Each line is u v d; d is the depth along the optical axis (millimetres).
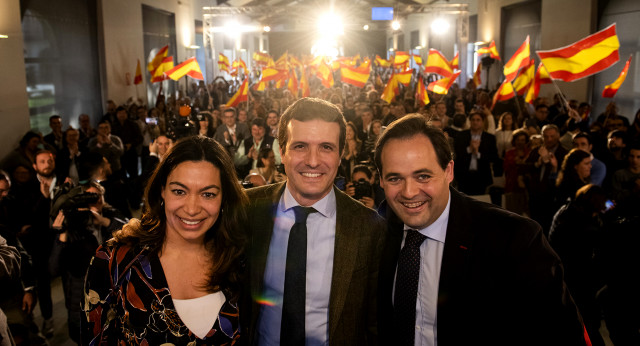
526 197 5633
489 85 19875
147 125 9961
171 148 1809
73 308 3275
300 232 2021
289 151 1973
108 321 1781
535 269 1573
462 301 1683
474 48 22250
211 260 1888
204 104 16922
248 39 34562
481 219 1717
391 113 9734
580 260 3518
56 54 10812
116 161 7160
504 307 1648
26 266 3137
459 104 10359
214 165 1800
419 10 21578
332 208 2076
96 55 12633
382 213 2166
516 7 17812
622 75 7094
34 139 6727
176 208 1759
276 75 12031
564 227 3586
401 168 1670
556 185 4809
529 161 5527
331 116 1940
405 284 1824
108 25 12859
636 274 3086
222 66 18984
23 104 8195
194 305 1796
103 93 12836
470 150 6211
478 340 1675
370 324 2148
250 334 2043
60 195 3344
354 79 10812
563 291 1599
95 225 3332
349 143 5633
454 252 1701
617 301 3189
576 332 1594
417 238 1812
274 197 2156
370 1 30875
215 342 1809
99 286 1776
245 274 2072
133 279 1739
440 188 1691
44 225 4277
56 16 10789
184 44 20266
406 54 16750
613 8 12219
